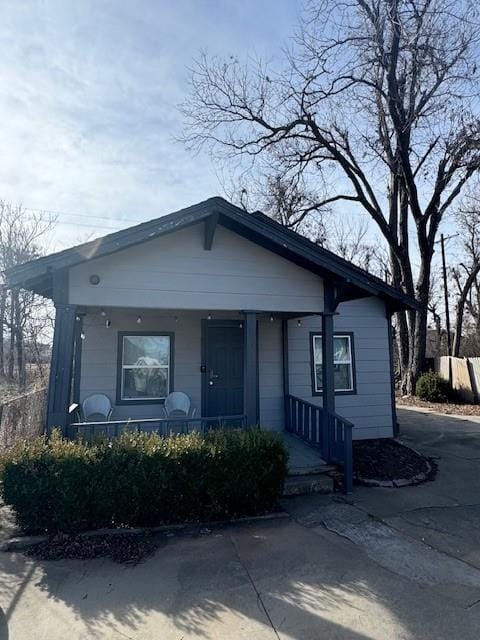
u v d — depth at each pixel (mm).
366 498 5742
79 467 4449
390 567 3791
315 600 3248
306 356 8836
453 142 13797
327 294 6793
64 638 2812
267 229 6066
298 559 3934
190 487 4762
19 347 18688
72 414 6488
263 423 8555
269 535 4488
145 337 8219
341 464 6379
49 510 4410
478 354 25750
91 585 3477
